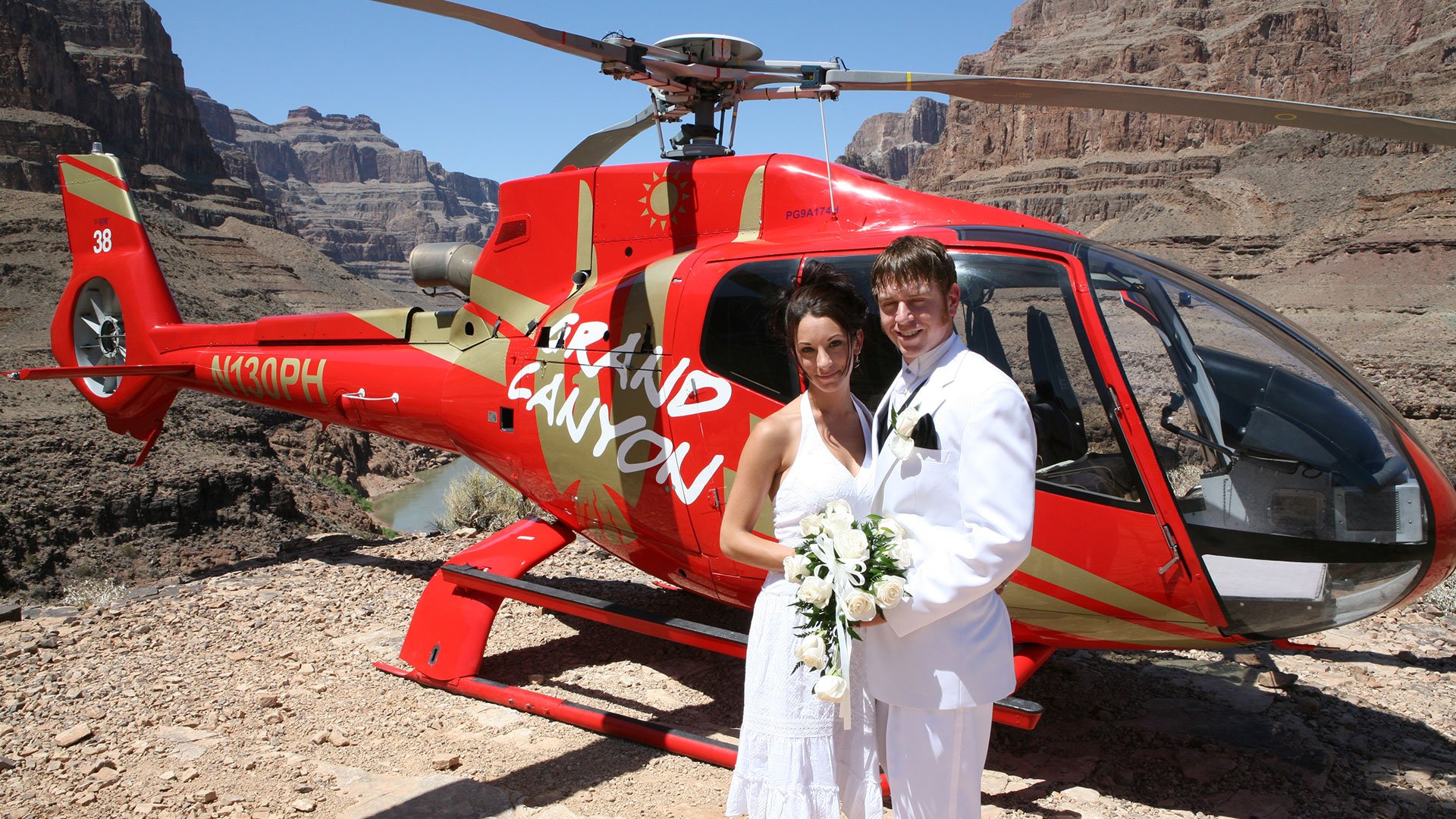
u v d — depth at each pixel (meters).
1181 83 185.12
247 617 6.49
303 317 7.06
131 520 48.38
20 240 99.12
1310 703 4.77
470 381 5.66
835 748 2.74
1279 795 3.89
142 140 180.12
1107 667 5.35
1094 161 180.12
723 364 4.41
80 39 189.62
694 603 6.62
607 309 4.97
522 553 5.47
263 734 4.63
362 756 4.38
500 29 4.21
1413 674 5.21
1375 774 4.09
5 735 4.61
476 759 4.34
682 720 4.77
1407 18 188.12
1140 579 3.64
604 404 4.89
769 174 4.80
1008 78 4.28
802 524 2.55
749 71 4.94
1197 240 127.56
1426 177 108.31
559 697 5.07
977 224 4.25
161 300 8.53
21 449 50.53
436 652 5.24
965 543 2.38
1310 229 119.19
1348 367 3.96
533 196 5.62
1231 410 3.64
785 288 4.25
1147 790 3.97
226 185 189.00
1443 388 43.56
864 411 2.88
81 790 4.04
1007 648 2.56
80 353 9.22
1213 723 4.57
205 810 3.85
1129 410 3.57
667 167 5.13
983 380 2.45
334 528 53.72
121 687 5.25
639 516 4.82
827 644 2.49
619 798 3.94
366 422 6.59
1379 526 3.55
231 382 7.53
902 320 2.57
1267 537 3.54
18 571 42.75
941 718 2.48
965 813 2.52
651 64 4.74
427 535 9.15
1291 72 176.38
